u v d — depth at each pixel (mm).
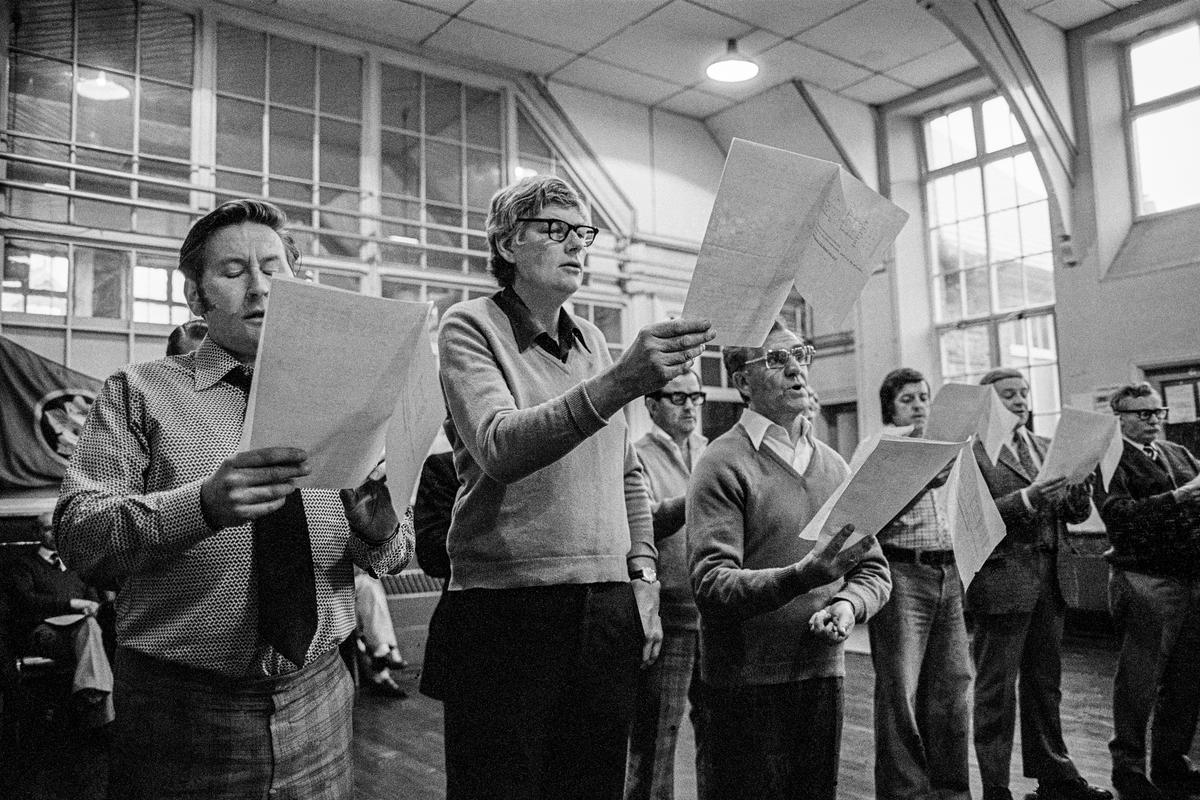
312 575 1067
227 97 4934
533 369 1314
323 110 5281
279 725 1058
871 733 3459
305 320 832
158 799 1011
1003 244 6148
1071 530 5227
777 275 1048
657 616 1490
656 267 6488
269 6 5055
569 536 1249
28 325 4285
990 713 2529
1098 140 5457
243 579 1041
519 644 1218
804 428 1783
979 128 6305
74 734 3713
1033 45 5320
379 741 3541
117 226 4574
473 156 5848
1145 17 5242
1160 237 5277
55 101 4434
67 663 3594
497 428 1098
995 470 2650
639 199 6504
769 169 999
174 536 888
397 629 5066
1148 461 2789
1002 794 2506
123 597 1058
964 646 2369
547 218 1306
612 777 1267
